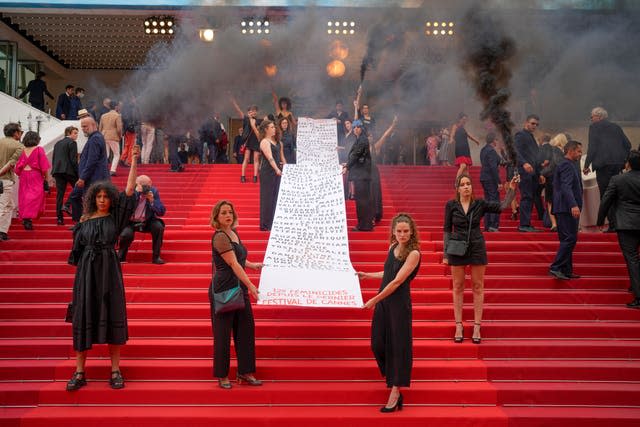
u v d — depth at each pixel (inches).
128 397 219.8
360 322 268.5
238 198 450.3
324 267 289.6
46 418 206.8
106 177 357.7
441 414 211.9
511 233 360.2
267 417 207.9
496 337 263.1
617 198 297.0
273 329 257.4
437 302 286.0
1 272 310.3
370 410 215.8
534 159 385.1
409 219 218.1
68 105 636.1
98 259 224.2
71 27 713.0
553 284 305.0
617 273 319.6
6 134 368.2
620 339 263.1
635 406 223.1
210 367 232.7
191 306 276.7
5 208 345.4
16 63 714.8
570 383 233.3
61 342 250.1
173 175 498.3
